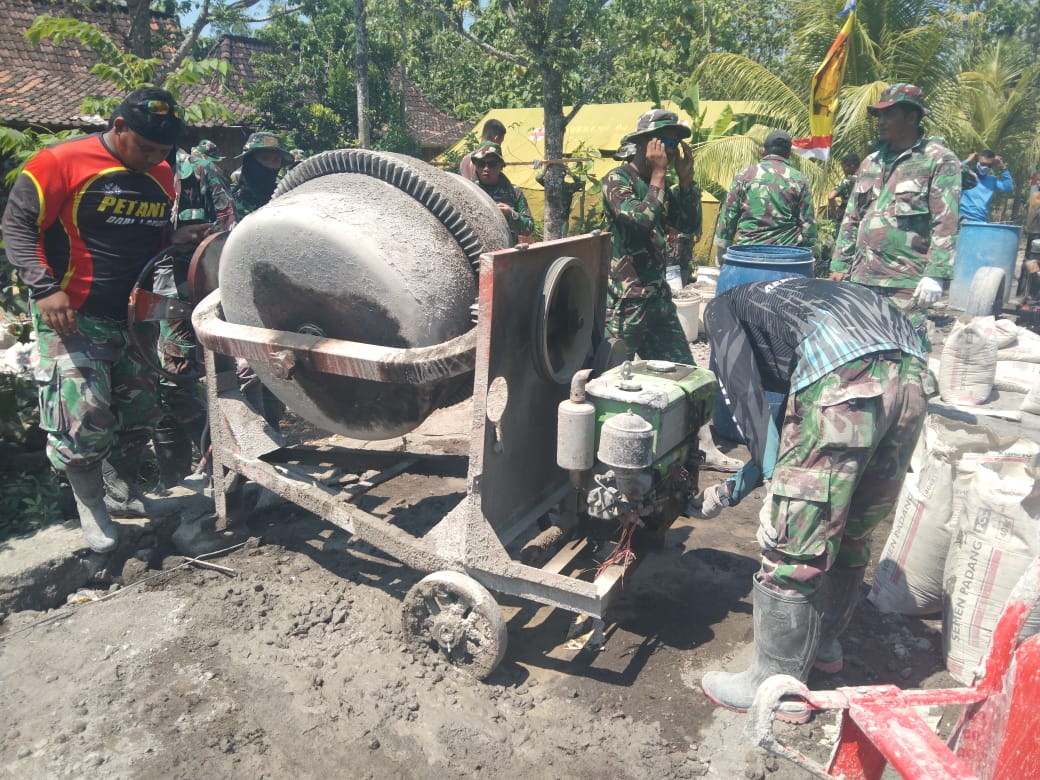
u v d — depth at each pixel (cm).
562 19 1125
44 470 421
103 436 342
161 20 1861
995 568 286
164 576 366
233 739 266
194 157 550
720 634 333
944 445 330
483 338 287
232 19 1628
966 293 895
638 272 485
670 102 1393
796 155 1151
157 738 266
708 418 334
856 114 1119
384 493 459
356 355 310
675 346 512
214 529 391
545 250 321
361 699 288
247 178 640
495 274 287
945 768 156
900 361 262
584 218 1398
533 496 343
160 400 418
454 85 2720
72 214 328
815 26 1262
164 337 386
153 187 351
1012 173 1636
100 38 645
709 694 290
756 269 490
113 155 334
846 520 283
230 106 1903
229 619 333
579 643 326
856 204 552
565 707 287
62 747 261
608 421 285
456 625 297
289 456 408
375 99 2184
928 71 1266
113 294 346
